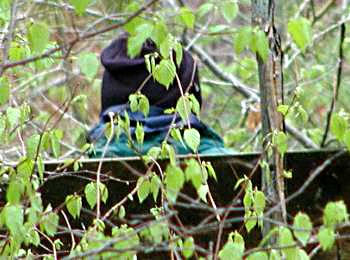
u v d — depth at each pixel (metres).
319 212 8.03
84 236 6.47
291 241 6.40
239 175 7.91
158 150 7.00
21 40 7.40
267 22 7.48
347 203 8.05
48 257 6.99
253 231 7.86
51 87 13.19
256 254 6.32
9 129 7.54
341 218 6.26
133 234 6.02
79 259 6.32
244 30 6.64
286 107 7.47
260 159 7.20
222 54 15.64
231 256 6.34
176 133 7.07
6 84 6.81
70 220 7.82
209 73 14.81
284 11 13.21
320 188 8.07
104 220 6.86
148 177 6.89
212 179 7.90
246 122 14.09
